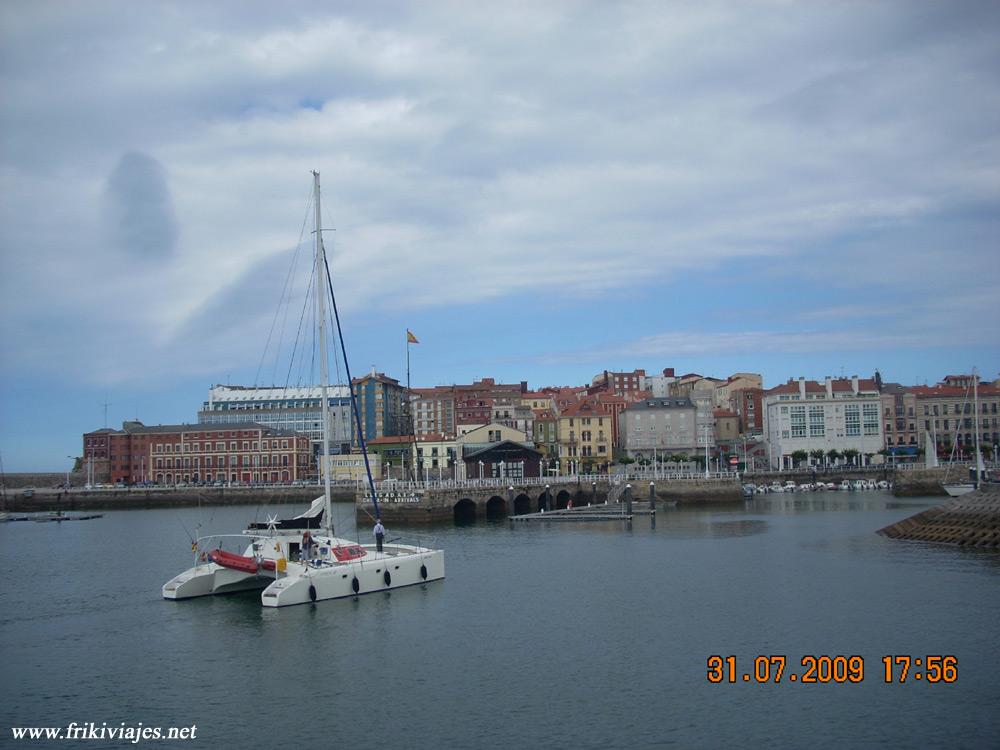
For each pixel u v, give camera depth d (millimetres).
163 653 49812
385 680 44344
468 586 67062
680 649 48688
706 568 74875
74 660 48906
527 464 172250
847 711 39031
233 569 63531
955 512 91625
